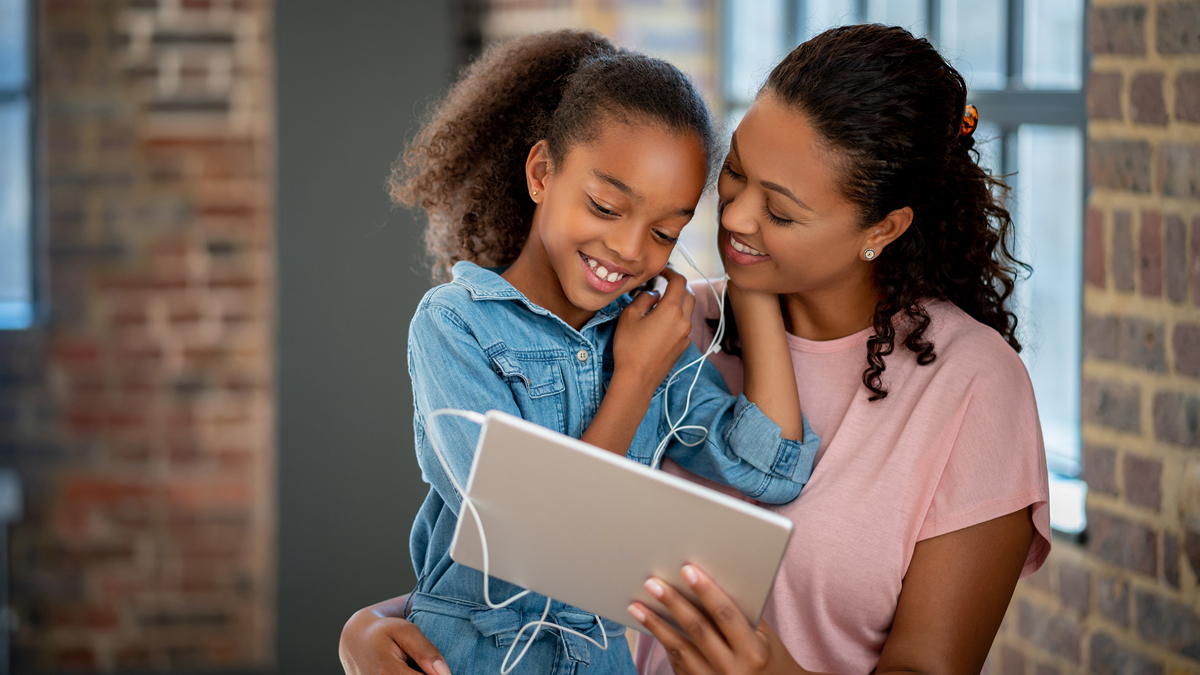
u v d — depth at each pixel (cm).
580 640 126
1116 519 179
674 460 136
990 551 118
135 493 390
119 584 391
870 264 128
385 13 316
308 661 340
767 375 128
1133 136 173
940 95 117
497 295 126
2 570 389
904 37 117
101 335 386
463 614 126
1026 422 121
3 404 387
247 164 383
